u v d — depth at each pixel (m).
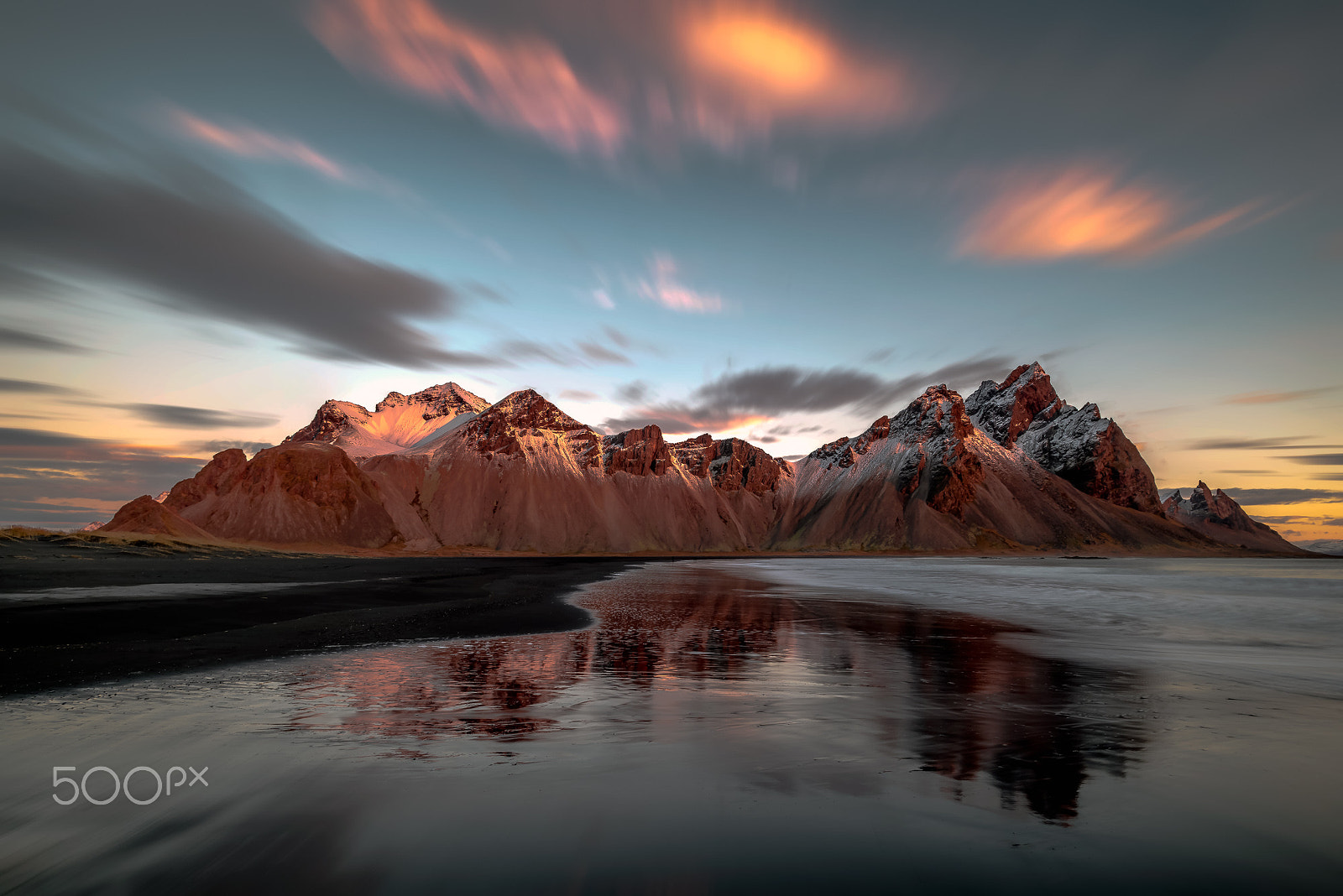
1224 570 102.81
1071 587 52.16
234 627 21.19
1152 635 23.09
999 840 6.48
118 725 10.21
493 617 27.22
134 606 24.28
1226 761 8.97
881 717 11.25
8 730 9.86
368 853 6.04
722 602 37.66
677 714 11.41
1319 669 16.20
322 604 28.91
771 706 12.09
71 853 5.98
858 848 6.25
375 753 9.03
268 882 5.51
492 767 8.49
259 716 10.92
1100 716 11.37
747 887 5.47
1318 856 6.18
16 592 27.98
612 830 6.62
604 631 23.41
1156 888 5.54
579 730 10.33
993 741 9.85
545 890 5.39
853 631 23.98
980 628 24.95
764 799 7.49
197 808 7.07
